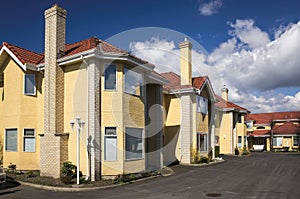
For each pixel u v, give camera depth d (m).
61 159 13.67
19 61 15.15
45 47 14.75
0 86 16.78
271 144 45.81
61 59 14.09
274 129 46.97
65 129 14.24
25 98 15.44
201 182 13.22
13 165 15.05
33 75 15.68
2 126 16.17
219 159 24.02
